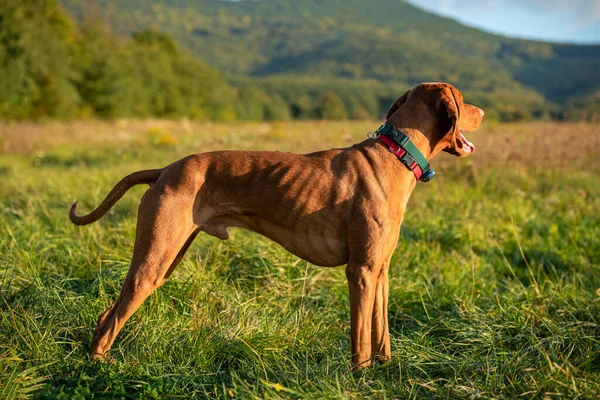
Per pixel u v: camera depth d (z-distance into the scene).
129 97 40.75
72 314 3.73
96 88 38.75
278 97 83.81
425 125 3.55
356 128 16.00
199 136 17.08
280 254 5.07
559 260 5.55
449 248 5.91
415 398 2.95
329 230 3.34
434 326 4.14
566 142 9.91
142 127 24.70
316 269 4.93
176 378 3.15
